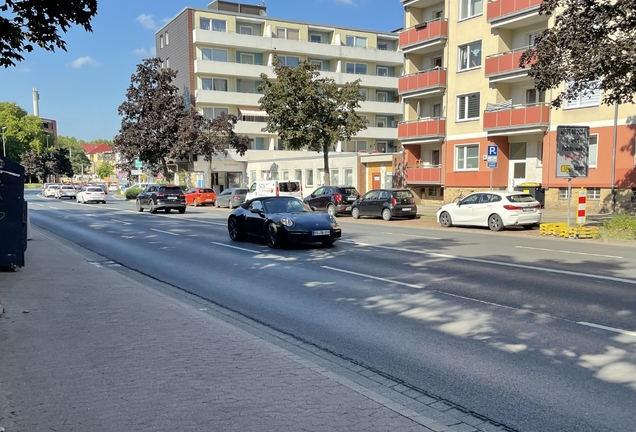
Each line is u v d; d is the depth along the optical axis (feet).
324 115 94.12
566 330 20.27
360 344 19.01
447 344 18.88
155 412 12.32
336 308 24.45
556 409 13.35
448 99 104.17
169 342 17.89
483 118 95.14
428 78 106.63
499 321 21.71
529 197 61.41
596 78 51.29
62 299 24.47
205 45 175.42
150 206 102.63
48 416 12.03
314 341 19.44
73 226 70.79
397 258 39.55
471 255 40.86
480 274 32.50
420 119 111.65
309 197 96.89
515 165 94.68
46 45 29.22
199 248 46.80
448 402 13.78
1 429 11.35
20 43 28.81
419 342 19.16
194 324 20.25
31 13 27.22
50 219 84.79
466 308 24.00
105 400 12.96
